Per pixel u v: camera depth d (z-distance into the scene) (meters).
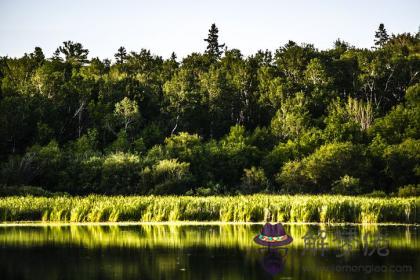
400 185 92.81
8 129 106.19
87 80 127.19
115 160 88.94
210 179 97.00
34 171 88.31
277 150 102.94
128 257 32.22
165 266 29.73
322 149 92.31
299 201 50.94
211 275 27.77
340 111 119.25
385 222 49.12
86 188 88.38
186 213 51.12
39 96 120.81
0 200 54.00
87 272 28.45
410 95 124.00
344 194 81.50
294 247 35.25
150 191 83.62
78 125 118.88
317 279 26.98
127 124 117.00
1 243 37.44
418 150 93.12
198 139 106.56
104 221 50.97
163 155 97.88
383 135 110.50
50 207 51.78
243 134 116.00
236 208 50.75
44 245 36.44
